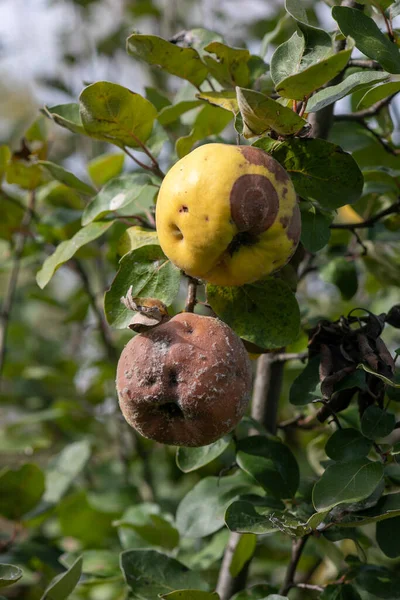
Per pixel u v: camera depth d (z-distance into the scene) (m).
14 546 1.21
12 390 1.83
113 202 1.02
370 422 0.95
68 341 2.02
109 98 0.97
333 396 0.97
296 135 0.91
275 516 0.96
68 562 1.15
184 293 1.69
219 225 0.86
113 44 1.98
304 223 0.97
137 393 0.88
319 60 0.92
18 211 1.31
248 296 0.94
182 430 0.89
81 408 1.58
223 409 0.88
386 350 0.95
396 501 0.94
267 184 0.87
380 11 0.98
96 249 1.36
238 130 0.94
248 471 1.01
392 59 0.93
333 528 0.97
